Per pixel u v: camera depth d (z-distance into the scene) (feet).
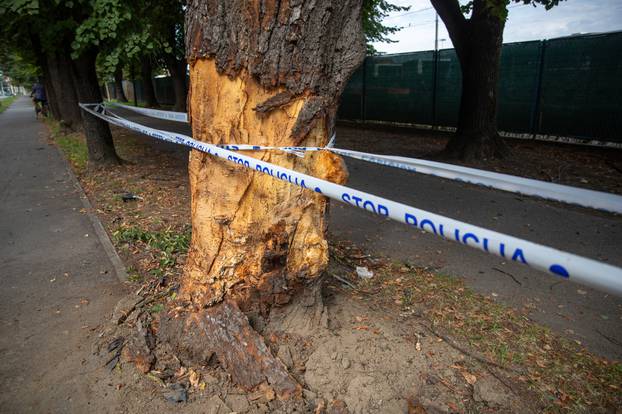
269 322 8.36
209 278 8.26
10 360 8.57
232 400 7.10
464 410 7.06
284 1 7.00
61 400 7.43
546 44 31.99
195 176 8.49
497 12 20.01
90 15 19.97
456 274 12.25
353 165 26.58
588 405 7.25
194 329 8.04
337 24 7.41
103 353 8.47
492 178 5.17
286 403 7.00
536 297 11.04
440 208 18.28
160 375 7.72
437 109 41.96
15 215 17.89
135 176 23.84
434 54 40.75
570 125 31.86
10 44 36.19
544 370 8.10
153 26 21.40
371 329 8.89
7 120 67.21
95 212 17.71
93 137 25.46
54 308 10.50
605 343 9.12
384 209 5.01
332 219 16.75
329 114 7.88
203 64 7.97
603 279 3.14
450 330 9.27
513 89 34.73
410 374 7.73
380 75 46.73
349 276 11.69
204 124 8.21
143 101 113.70
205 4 7.53
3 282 11.94
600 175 23.34
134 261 12.95
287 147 7.59
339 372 7.63
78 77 24.47
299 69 7.31
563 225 16.25
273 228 7.93
